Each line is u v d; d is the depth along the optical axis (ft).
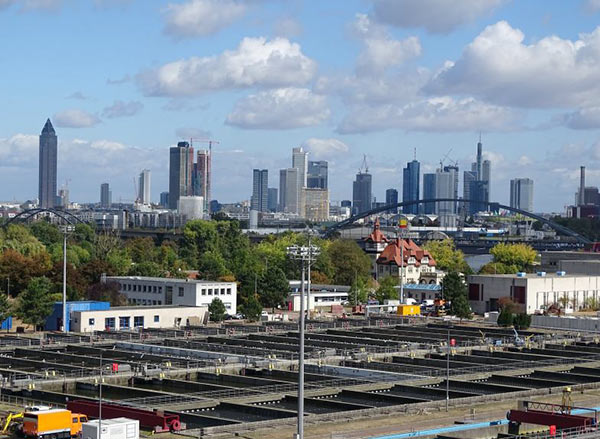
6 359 607.37
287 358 628.69
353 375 564.71
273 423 396.98
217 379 557.33
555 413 397.39
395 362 650.84
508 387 520.01
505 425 396.57
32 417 365.81
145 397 480.64
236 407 449.06
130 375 539.70
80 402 423.64
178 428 386.52
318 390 495.41
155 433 378.73
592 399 478.59
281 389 506.07
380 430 386.32
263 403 472.03
